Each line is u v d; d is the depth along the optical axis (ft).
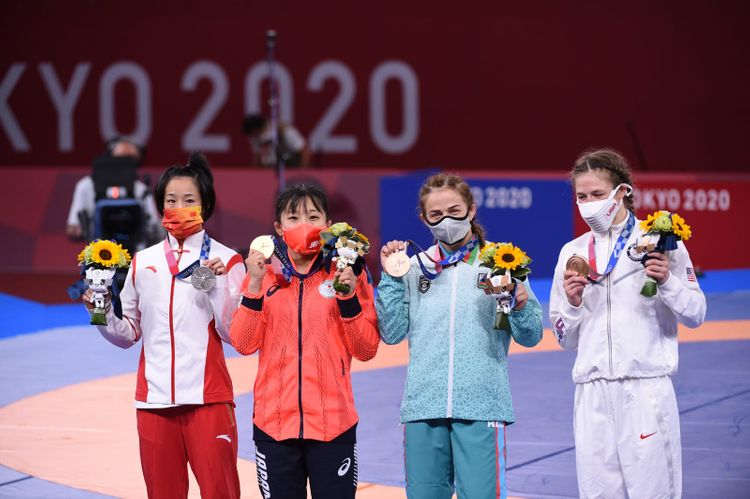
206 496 43.14
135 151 115.75
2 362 94.22
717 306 124.26
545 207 144.15
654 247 40.78
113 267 42.47
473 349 41.96
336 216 147.84
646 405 41.32
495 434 41.60
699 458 60.49
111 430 69.51
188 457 43.65
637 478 41.16
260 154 153.28
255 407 41.96
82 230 114.01
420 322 42.68
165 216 43.47
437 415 41.60
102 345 102.83
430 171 144.25
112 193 109.70
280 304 41.83
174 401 42.68
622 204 42.60
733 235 157.69
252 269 41.47
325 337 41.39
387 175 146.00
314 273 42.04
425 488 42.22
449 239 42.47
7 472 59.88
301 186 43.14
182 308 42.98
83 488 56.85
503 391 42.06
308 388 41.01
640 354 41.32
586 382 42.04
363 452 63.87
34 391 81.92
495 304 42.42
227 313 42.86
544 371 87.15
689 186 153.28
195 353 42.98
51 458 62.80
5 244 159.33
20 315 121.29
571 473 58.23
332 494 40.88
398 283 42.45
